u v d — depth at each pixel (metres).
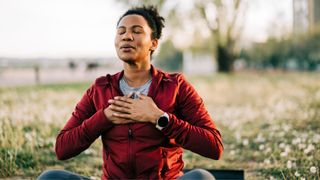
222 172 3.13
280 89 13.69
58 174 2.39
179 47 29.03
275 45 34.00
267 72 31.41
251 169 4.80
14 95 10.93
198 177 2.26
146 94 2.74
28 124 6.65
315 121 7.25
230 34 26.83
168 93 2.71
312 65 31.44
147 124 2.60
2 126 5.92
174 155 2.70
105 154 2.73
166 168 2.67
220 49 27.91
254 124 7.52
